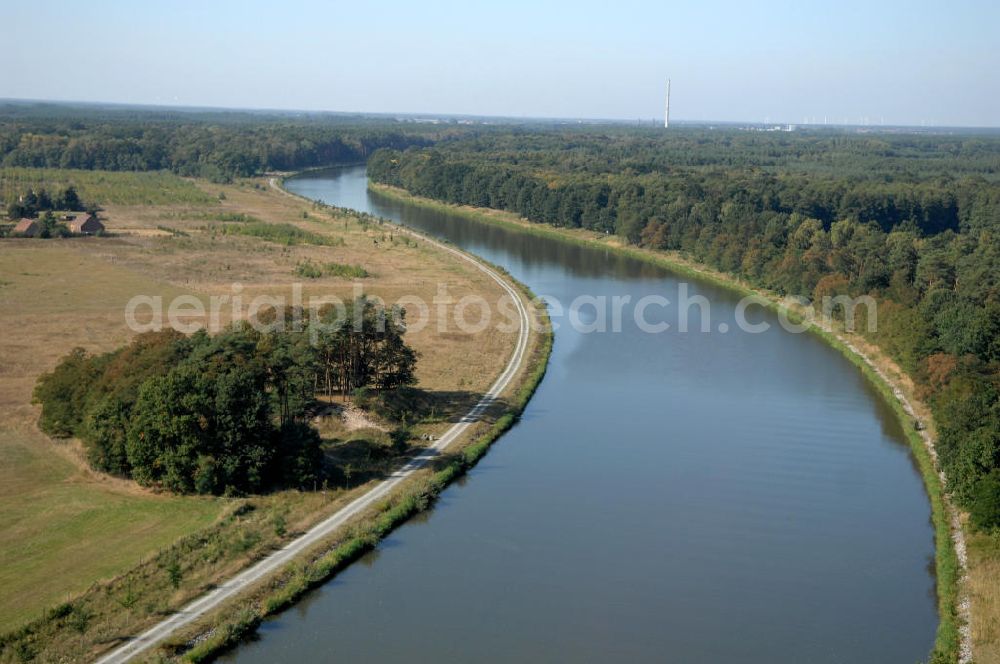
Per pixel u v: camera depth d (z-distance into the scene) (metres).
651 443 110.81
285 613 71.00
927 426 114.62
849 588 77.31
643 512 91.44
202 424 88.38
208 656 64.19
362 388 112.75
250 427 89.25
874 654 67.75
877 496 96.31
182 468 87.31
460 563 79.94
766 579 78.62
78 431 98.31
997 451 84.75
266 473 91.38
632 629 70.50
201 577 72.75
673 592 76.19
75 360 106.19
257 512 85.50
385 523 84.88
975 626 68.69
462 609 72.56
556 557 81.62
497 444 109.50
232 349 97.50
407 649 66.88
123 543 77.69
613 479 99.62
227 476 87.94
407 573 77.94
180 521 82.56
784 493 96.81
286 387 98.19
